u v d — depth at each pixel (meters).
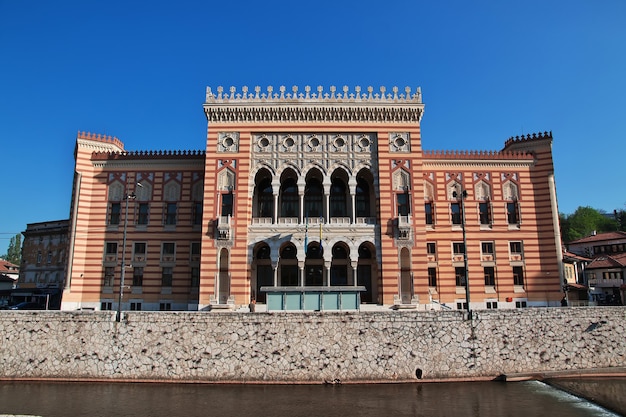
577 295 60.94
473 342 38.72
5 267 104.38
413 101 52.81
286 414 30.20
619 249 82.00
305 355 37.81
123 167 58.41
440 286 56.25
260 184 56.94
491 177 59.09
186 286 55.62
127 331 38.47
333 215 56.19
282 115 52.78
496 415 29.98
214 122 53.00
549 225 57.88
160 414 30.27
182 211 57.19
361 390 35.53
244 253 49.75
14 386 36.47
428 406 31.77
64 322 38.91
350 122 52.94
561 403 32.22
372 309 48.50
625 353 39.88
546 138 59.72
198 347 38.00
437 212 57.91
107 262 56.34
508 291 56.41
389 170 51.94
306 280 54.50
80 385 36.81
